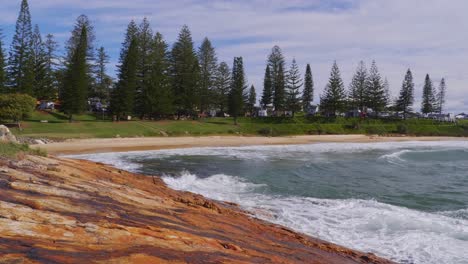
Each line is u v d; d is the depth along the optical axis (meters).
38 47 45.94
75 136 31.75
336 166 18.77
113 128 37.88
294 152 26.97
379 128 58.91
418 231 7.64
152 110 45.78
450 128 64.19
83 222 4.18
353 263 5.50
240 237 5.57
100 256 3.14
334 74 61.09
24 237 3.26
